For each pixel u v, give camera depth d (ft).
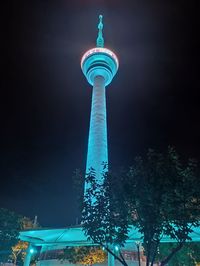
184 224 43.50
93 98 199.11
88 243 78.74
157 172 47.85
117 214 46.91
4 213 73.56
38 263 118.93
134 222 46.70
